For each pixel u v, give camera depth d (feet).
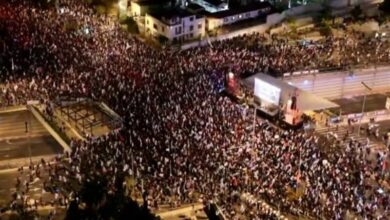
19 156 253.65
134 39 366.84
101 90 293.84
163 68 318.45
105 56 327.06
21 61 317.83
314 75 329.72
